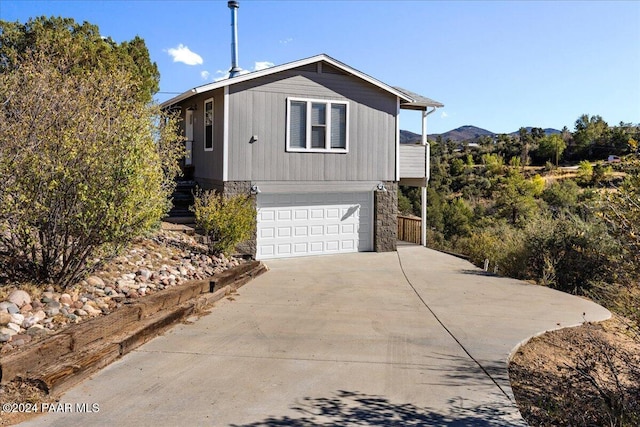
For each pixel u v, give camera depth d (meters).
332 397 5.36
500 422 4.92
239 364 6.19
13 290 6.47
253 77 14.16
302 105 14.96
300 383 5.70
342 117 15.54
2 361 4.88
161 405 4.99
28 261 6.95
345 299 9.99
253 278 11.73
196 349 6.64
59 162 6.70
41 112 7.41
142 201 7.52
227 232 11.91
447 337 7.66
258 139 14.42
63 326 6.05
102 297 7.26
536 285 11.96
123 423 4.59
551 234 13.45
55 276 7.06
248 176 14.34
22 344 5.41
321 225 15.57
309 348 6.91
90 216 6.91
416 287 11.37
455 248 20.33
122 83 10.55
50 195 6.77
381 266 13.95
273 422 4.75
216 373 5.87
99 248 7.38
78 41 15.84
